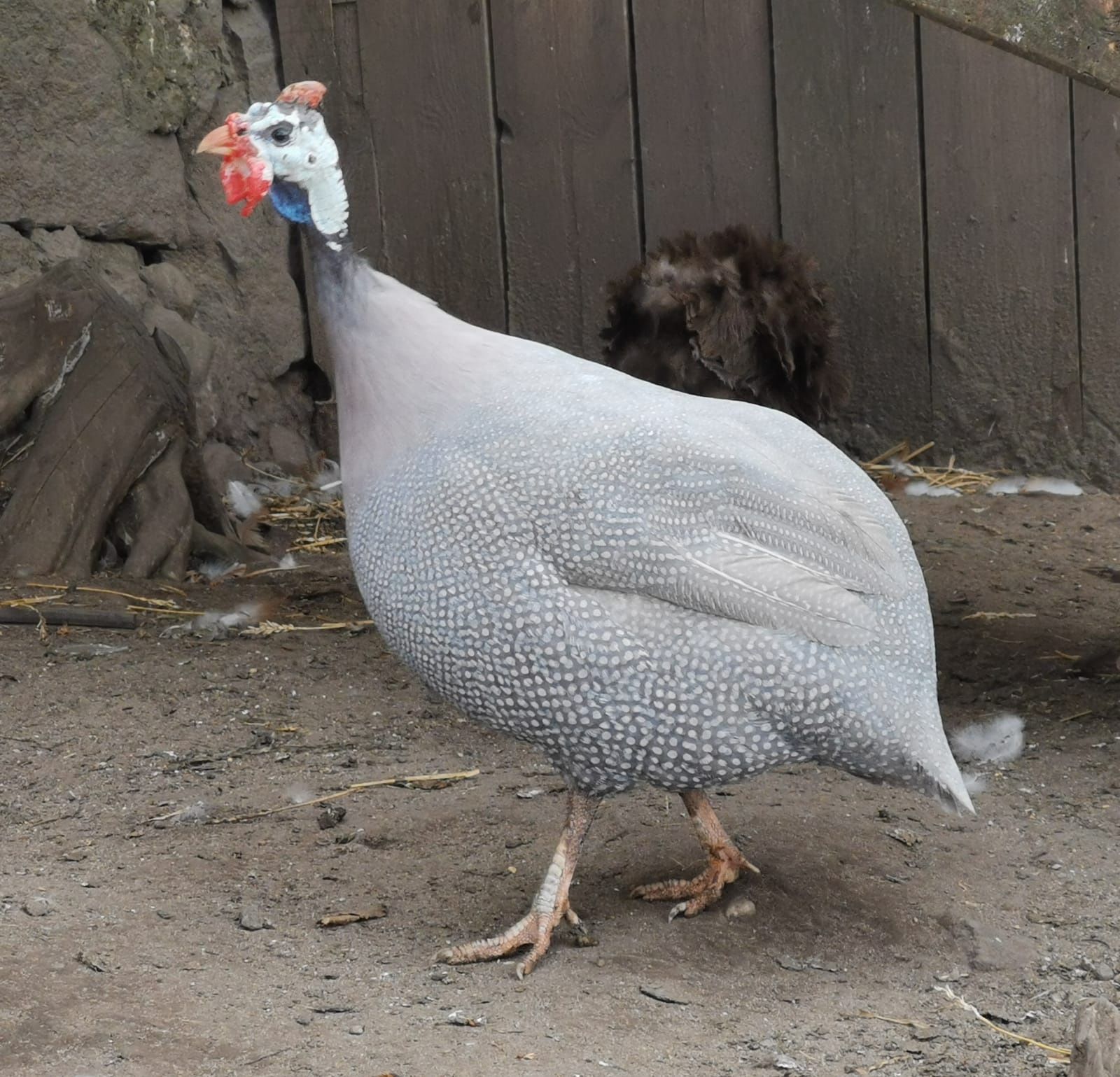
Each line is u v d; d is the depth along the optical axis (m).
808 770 3.98
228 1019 2.71
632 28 6.64
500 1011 2.78
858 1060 2.63
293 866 3.44
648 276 5.94
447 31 6.76
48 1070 2.52
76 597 5.12
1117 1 3.40
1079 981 2.95
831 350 6.05
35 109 6.14
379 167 6.92
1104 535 6.04
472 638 2.89
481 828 3.62
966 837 3.57
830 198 6.61
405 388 3.00
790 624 2.85
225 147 2.96
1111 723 4.23
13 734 4.15
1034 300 6.48
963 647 4.86
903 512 6.27
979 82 6.36
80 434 5.45
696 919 3.18
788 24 6.51
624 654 2.83
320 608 5.29
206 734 4.20
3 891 3.24
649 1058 2.61
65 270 5.64
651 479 2.86
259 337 6.90
